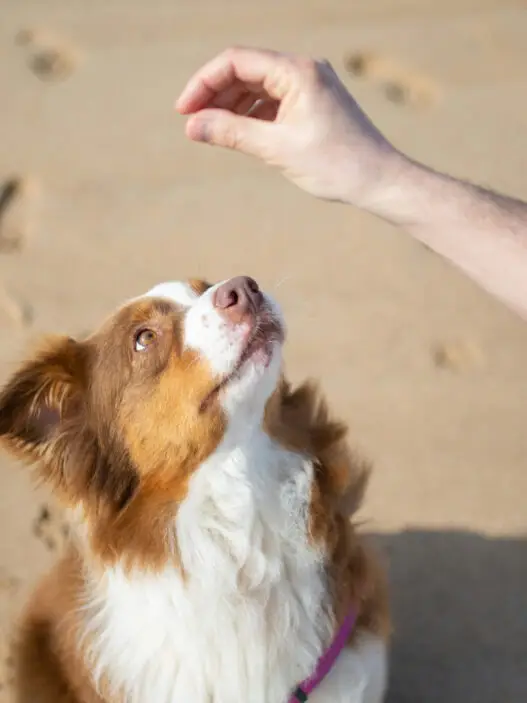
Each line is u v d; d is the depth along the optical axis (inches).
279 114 39.3
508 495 48.3
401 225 38.8
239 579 37.5
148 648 37.2
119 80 76.2
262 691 37.5
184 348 36.9
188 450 36.9
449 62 75.1
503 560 46.4
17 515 48.3
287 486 37.9
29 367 38.1
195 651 37.2
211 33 81.5
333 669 38.2
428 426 50.8
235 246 60.0
